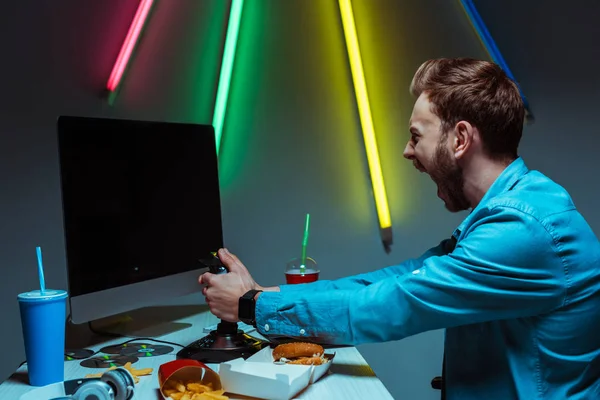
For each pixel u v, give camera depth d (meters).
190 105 1.91
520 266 1.01
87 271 1.23
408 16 1.99
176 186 1.52
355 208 1.98
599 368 1.06
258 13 1.94
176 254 1.50
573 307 1.03
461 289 1.02
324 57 1.96
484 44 1.96
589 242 1.06
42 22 1.82
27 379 1.08
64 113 1.83
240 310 1.18
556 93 2.00
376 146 1.96
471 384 1.11
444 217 2.00
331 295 1.12
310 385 1.05
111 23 1.85
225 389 0.99
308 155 1.96
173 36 1.89
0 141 1.81
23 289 1.83
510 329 1.07
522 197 1.06
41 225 1.84
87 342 1.36
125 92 1.87
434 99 1.15
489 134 1.13
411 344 2.03
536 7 1.99
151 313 1.68
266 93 1.95
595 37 1.99
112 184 1.32
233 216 1.94
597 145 2.00
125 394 0.91
